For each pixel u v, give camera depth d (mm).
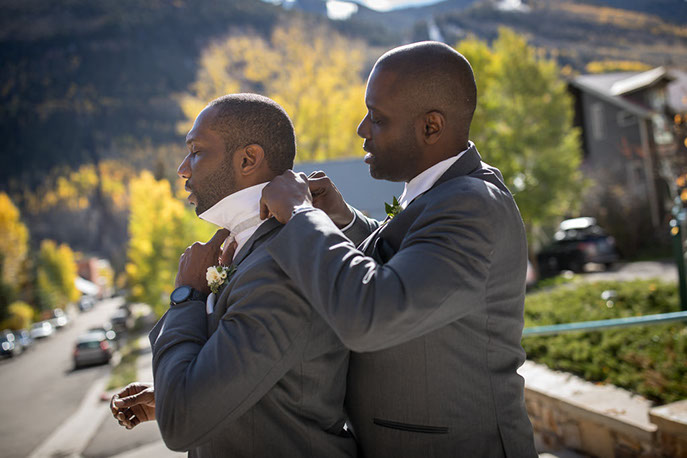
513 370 1176
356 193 9852
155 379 1111
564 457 3270
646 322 3420
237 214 1257
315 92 30547
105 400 13625
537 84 18047
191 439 1033
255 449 1115
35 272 50438
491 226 1061
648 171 21031
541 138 17891
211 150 1236
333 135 29953
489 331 1115
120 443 7859
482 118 18094
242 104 1246
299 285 1040
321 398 1159
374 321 948
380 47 190250
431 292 970
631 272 15695
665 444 2756
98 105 183375
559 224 21297
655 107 22375
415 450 1134
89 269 103375
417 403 1127
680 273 5414
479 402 1125
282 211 1138
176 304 1239
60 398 15172
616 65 147875
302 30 58594
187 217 26188
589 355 4125
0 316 39281
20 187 149250
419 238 1049
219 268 1213
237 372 1026
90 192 141250
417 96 1169
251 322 1063
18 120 173250
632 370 3713
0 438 10922
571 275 16938
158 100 188125
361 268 1000
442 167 1198
